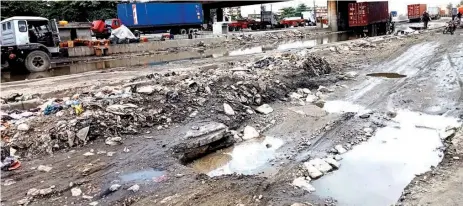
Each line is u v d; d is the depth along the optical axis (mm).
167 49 26016
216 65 13969
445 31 24641
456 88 9891
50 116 7078
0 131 6449
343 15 41719
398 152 6156
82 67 17516
